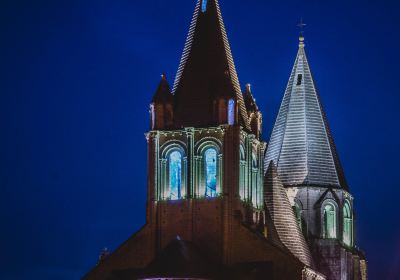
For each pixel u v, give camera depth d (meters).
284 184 162.25
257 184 144.25
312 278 139.75
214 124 139.12
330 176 163.12
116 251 139.88
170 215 139.00
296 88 166.12
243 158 141.38
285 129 164.75
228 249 136.38
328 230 161.75
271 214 147.50
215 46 143.50
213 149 139.62
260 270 134.62
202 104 140.75
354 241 166.12
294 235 148.00
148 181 140.62
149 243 139.12
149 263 135.12
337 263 159.25
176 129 140.50
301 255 147.25
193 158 139.12
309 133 163.88
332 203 162.00
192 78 142.38
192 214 138.00
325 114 167.00
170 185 140.25
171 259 130.75
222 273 135.25
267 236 144.50
